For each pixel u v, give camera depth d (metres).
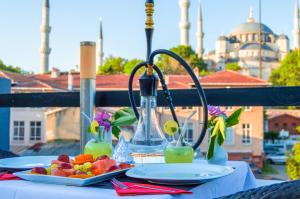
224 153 1.57
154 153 1.60
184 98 2.41
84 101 2.50
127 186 1.12
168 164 1.31
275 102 2.27
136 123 1.76
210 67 76.25
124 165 1.36
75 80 25.77
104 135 1.64
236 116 1.63
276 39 79.56
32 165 1.49
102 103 2.61
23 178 1.23
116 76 25.14
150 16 1.77
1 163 1.46
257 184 1.88
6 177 1.26
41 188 1.13
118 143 1.66
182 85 20.75
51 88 22.00
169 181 1.15
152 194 1.05
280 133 33.66
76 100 2.77
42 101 2.88
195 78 1.67
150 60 1.72
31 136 20.08
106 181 1.23
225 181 1.35
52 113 14.03
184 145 1.53
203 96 1.67
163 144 1.63
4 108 3.23
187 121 1.63
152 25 1.77
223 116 1.62
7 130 3.26
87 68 2.50
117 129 1.79
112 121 1.68
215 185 1.26
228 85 23.86
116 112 1.80
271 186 0.94
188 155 1.49
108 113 1.66
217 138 1.56
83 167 1.25
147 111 1.65
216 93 2.39
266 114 36.28
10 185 1.17
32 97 2.90
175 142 1.53
